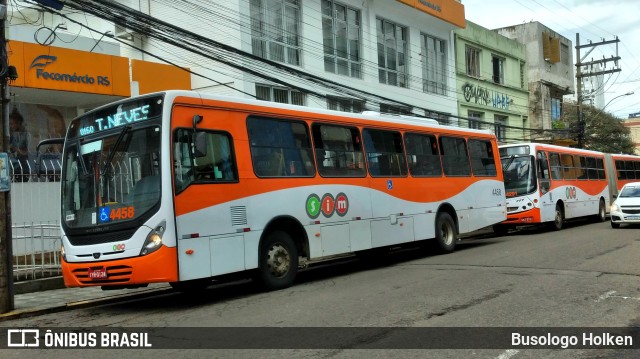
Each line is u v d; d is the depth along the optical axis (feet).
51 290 36.27
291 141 33.76
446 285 30.04
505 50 113.39
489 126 106.32
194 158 28.02
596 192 81.30
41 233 37.06
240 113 30.96
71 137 29.91
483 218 51.06
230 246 29.04
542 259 38.73
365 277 35.32
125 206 26.91
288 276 32.50
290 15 66.74
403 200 41.73
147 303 31.48
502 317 22.56
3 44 29.27
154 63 57.31
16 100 52.90
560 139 120.98
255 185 30.89
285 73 64.39
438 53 93.91
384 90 79.41
